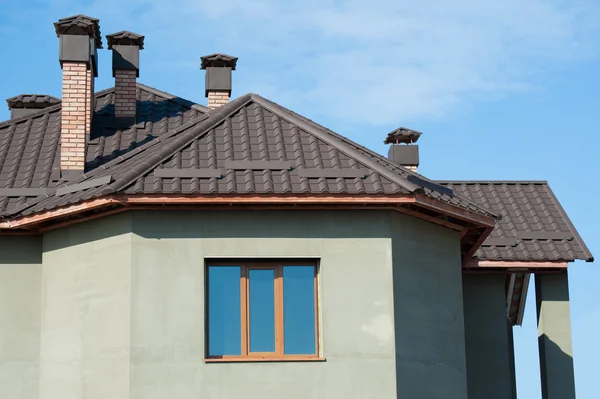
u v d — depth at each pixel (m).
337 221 21.00
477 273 26.28
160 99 27.94
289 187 20.31
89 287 21.09
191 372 20.11
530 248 26.05
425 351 21.23
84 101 24.22
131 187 20.16
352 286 20.77
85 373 20.75
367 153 23.69
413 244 21.58
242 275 20.83
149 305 20.38
